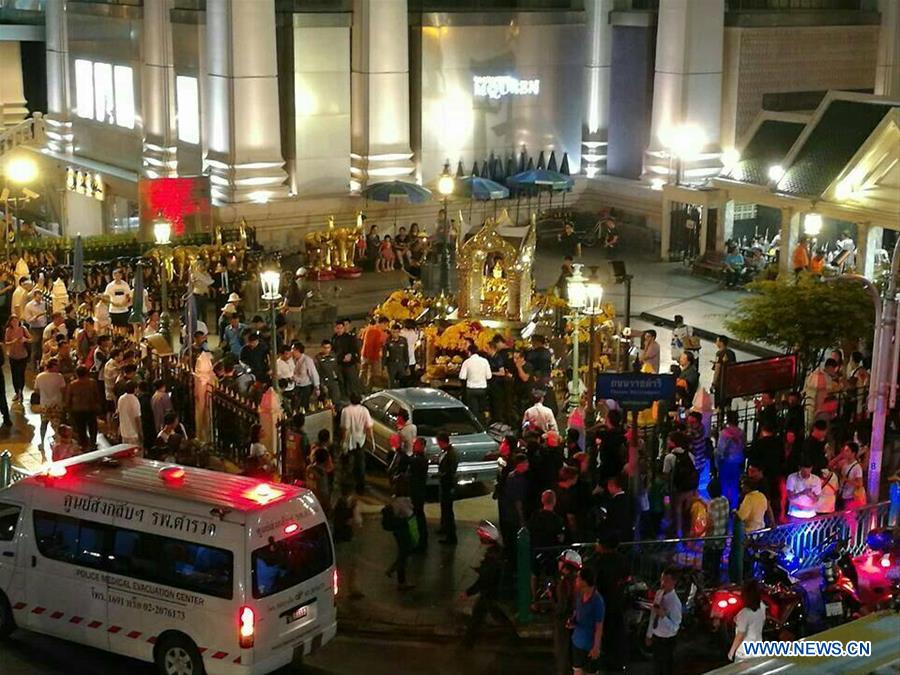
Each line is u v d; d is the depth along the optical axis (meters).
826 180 36.12
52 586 15.60
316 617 14.95
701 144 44.34
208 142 42.19
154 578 14.70
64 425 20.56
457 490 22.08
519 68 46.56
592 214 47.41
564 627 14.74
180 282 34.09
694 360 24.52
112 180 47.81
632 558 16.78
